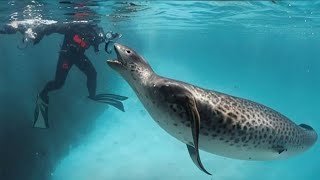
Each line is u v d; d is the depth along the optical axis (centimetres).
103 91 1955
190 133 530
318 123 2402
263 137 578
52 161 1402
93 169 1397
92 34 1040
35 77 1806
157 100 525
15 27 1138
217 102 542
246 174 1384
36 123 1053
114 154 1519
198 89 541
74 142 1551
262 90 3606
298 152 694
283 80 5909
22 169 1279
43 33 1099
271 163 1499
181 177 1333
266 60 9319
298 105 3039
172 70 3844
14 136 1340
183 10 1753
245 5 1587
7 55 2000
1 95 1488
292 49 5328
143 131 1745
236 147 566
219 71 4769
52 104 1493
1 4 1278
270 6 1586
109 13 1622
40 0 1235
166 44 5334
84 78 1712
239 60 9375
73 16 1560
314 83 6341
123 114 1925
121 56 542
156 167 1411
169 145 1606
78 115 1627
